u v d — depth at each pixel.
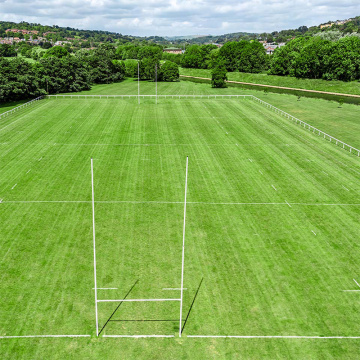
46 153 49.12
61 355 19.66
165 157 48.50
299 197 37.97
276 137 58.16
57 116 69.06
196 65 174.00
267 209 35.44
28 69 94.44
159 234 30.98
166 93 106.12
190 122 66.25
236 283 25.31
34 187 39.03
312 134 60.69
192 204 36.12
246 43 159.38
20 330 21.14
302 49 135.38
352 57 117.75
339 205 36.47
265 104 83.25
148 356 19.77
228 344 20.58
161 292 24.41
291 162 47.62
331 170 45.28
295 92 115.12
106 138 56.03
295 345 20.55
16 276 25.52
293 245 29.73
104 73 132.38
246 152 51.03
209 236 30.81
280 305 23.42
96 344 20.41
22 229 31.19
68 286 24.73
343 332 21.47
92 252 28.42
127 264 27.11
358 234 31.45
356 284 25.44
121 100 87.38
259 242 30.06
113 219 33.19
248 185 40.56
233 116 71.25
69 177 41.72
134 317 22.38
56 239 29.94
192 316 22.48
